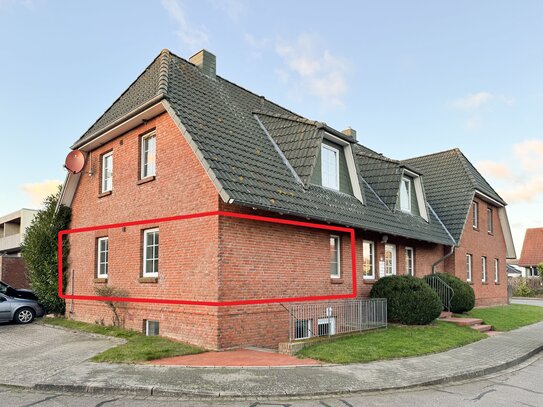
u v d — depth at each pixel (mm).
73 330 14070
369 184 18906
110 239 14484
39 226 18016
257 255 11391
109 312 14156
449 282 18391
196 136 11203
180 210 11703
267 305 11492
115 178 14602
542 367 10883
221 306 10383
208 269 10648
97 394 7547
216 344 10266
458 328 15008
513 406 7320
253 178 11414
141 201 13234
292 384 7984
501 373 10023
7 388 7926
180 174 11852
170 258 11844
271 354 10148
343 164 15969
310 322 12641
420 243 19766
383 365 9695
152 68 15133
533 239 59531
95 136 14836
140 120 13305
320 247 13523
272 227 11914
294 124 14508
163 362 9281
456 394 8062
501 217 28719
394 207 17766
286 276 12156
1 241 41094
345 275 14539
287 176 13008
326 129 14086
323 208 12859
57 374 8445
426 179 25344
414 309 14281
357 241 15438
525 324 18906
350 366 9461
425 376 8953
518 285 47625
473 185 23359
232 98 15773
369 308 13688
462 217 22125
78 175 16531
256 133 14305
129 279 13344
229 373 8516
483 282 25328
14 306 16641
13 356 10375
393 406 7184
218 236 10516
